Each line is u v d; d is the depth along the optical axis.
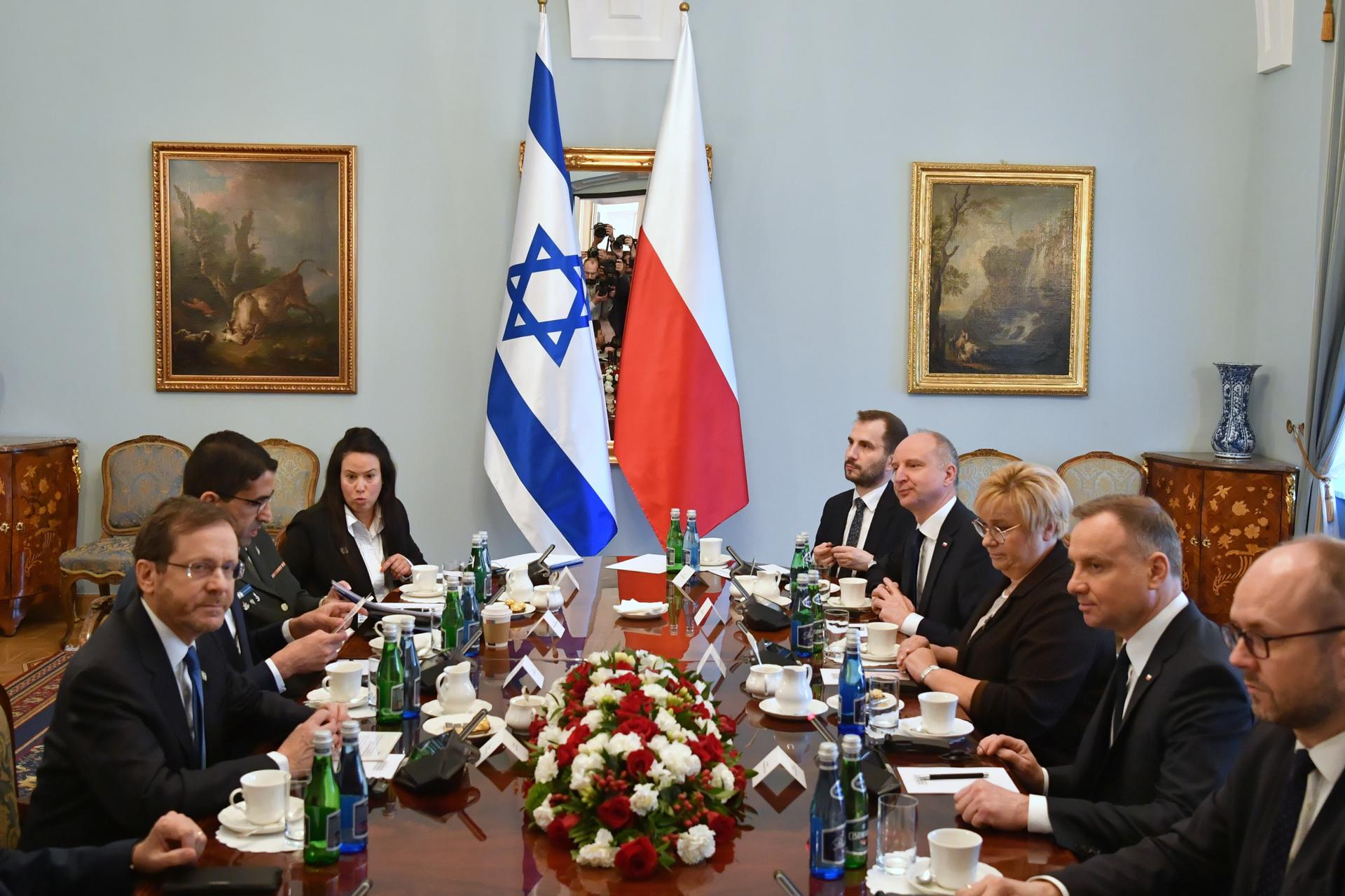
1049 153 6.38
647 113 6.26
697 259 5.84
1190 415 6.50
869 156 6.33
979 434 6.45
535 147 5.86
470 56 6.21
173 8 6.15
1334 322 5.59
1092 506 2.44
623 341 5.99
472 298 6.29
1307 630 1.70
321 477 6.30
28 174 6.18
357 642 3.39
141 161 6.20
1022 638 2.88
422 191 6.24
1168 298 6.46
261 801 2.03
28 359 6.24
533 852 1.94
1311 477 5.75
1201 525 5.95
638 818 1.89
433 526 6.35
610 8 6.17
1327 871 1.70
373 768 2.30
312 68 6.20
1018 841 2.06
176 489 6.12
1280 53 6.16
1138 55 6.36
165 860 1.88
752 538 6.45
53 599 6.39
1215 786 2.16
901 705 2.76
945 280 6.37
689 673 2.45
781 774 2.29
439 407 6.32
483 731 2.49
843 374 6.41
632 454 5.85
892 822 1.87
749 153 6.31
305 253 6.22
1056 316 6.41
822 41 6.29
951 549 3.82
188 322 6.23
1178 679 2.27
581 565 4.66
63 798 2.23
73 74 6.16
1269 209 6.31
